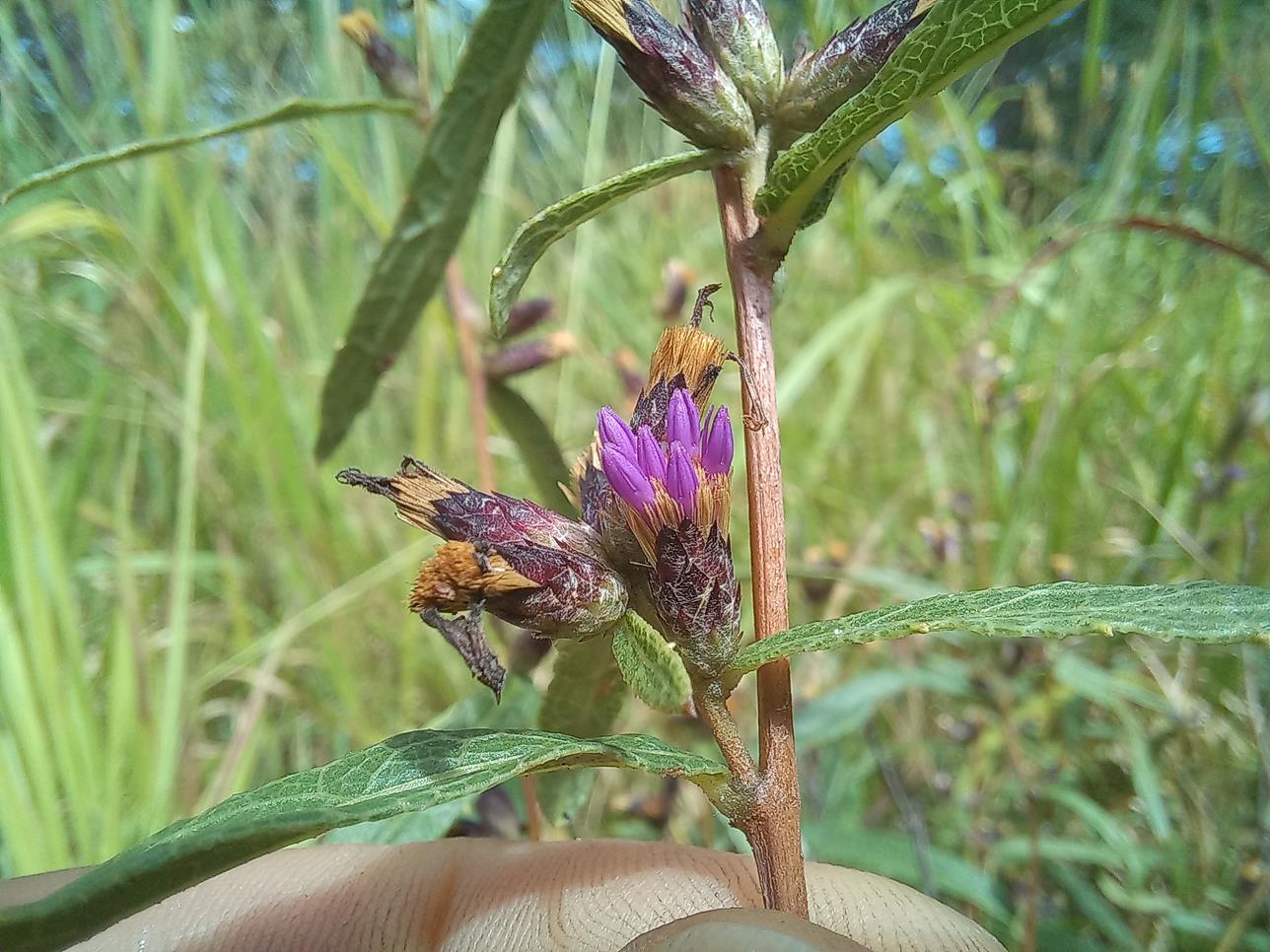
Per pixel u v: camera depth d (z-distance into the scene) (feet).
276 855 0.35
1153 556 0.59
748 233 0.23
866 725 0.46
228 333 0.61
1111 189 0.73
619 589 0.21
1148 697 0.51
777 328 0.94
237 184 0.76
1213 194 0.72
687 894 0.31
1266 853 0.41
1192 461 0.64
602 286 0.92
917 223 1.07
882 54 0.23
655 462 0.20
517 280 0.23
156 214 0.66
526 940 0.31
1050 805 0.51
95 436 0.61
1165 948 0.42
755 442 0.22
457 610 0.21
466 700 0.38
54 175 0.29
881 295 0.76
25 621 0.44
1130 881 0.47
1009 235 0.84
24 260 0.66
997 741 0.52
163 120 0.62
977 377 0.65
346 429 0.39
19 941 0.16
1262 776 0.43
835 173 0.22
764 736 0.22
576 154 0.92
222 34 0.70
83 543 0.63
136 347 0.68
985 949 0.29
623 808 0.47
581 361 0.87
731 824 0.22
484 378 0.43
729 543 0.21
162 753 0.46
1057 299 0.76
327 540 0.65
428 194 0.34
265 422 0.62
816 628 0.20
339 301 0.77
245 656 0.55
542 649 0.37
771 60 0.23
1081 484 0.68
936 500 0.71
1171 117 0.72
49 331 0.69
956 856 0.46
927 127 0.90
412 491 0.22
